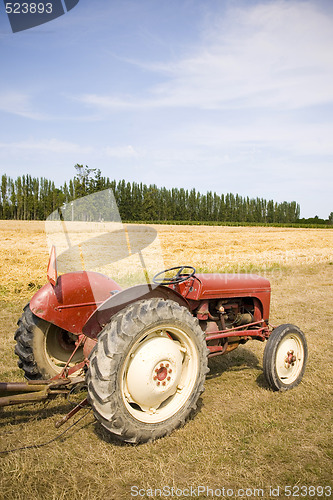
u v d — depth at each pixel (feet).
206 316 12.59
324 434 9.75
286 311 23.22
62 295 11.24
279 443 9.34
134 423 9.02
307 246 72.08
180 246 68.18
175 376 9.77
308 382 13.12
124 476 8.14
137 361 9.25
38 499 7.44
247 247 68.28
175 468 8.42
